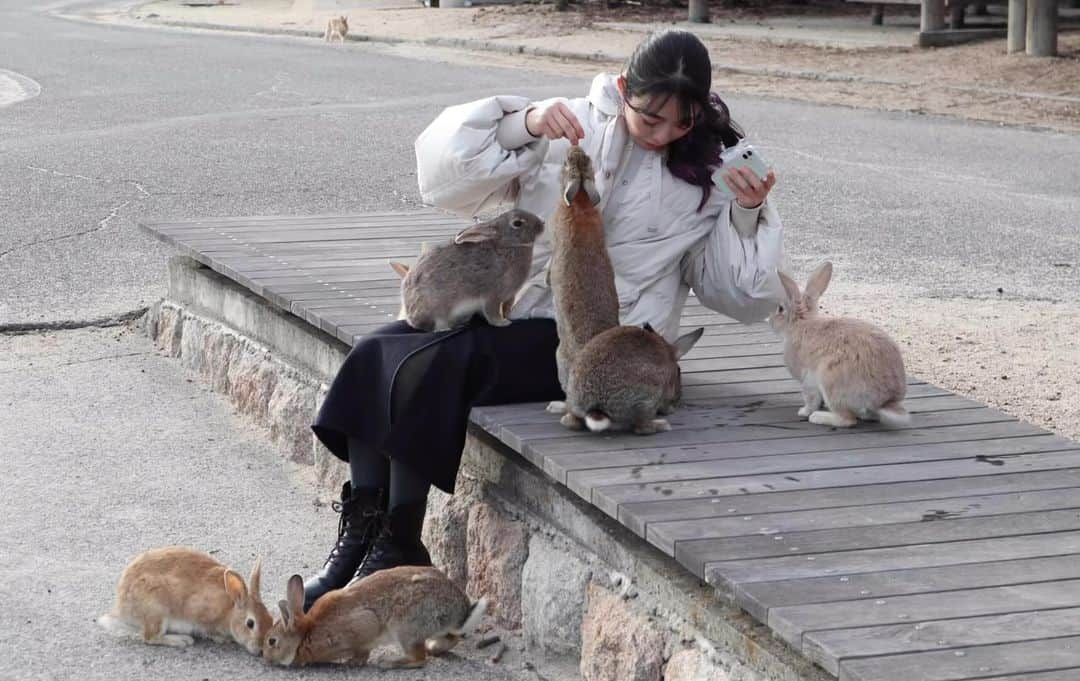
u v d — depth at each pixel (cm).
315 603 417
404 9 2369
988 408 446
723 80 1480
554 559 420
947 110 1269
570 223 429
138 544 476
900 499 397
